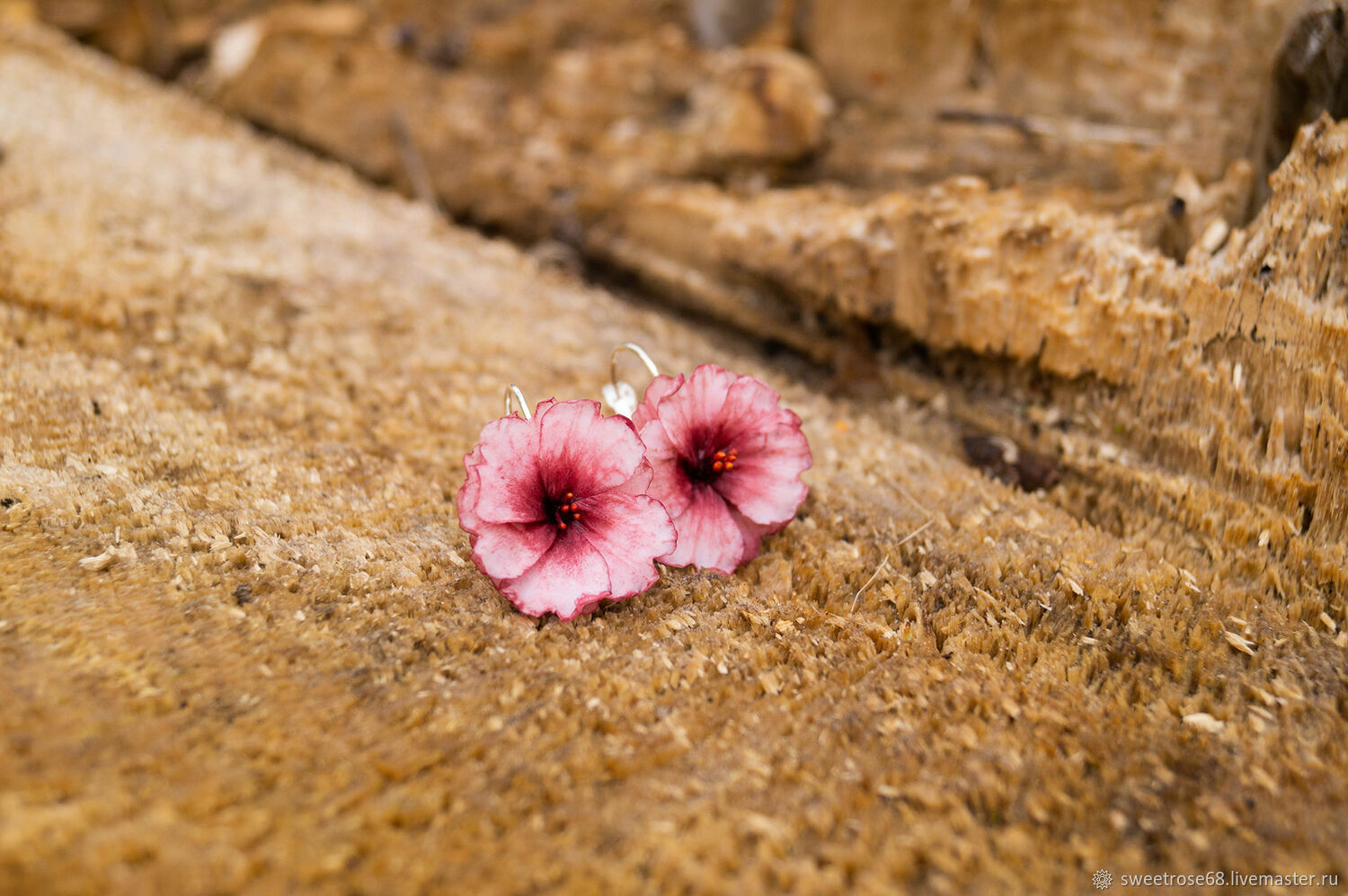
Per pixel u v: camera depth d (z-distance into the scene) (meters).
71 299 0.26
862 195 0.30
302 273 0.28
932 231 0.25
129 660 0.19
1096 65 0.30
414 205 0.35
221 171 0.33
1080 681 0.20
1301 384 0.22
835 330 0.28
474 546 0.20
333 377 0.26
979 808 0.19
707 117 0.35
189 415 0.24
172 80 0.45
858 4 0.34
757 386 0.22
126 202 0.29
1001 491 0.24
